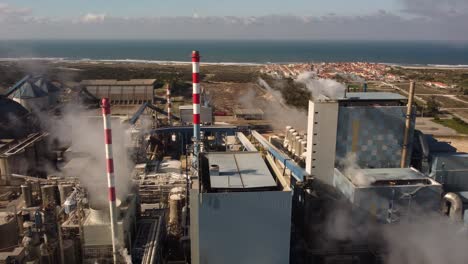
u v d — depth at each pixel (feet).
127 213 135.13
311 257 149.38
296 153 196.85
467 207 149.89
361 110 152.66
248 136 281.33
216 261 120.37
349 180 144.97
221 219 116.98
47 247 121.39
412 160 168.86
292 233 164.66
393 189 139.85
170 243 160.35
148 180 212.43
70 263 127.75
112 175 128.67
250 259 120.98
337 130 153.48
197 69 191.21
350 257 147.13
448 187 164.45
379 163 158.92
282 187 125.29
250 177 130.21
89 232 128.26
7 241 129.80
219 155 154.40
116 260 127.03
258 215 117.50
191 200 119.34
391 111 154.20
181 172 246.68
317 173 156.66
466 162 163.12
